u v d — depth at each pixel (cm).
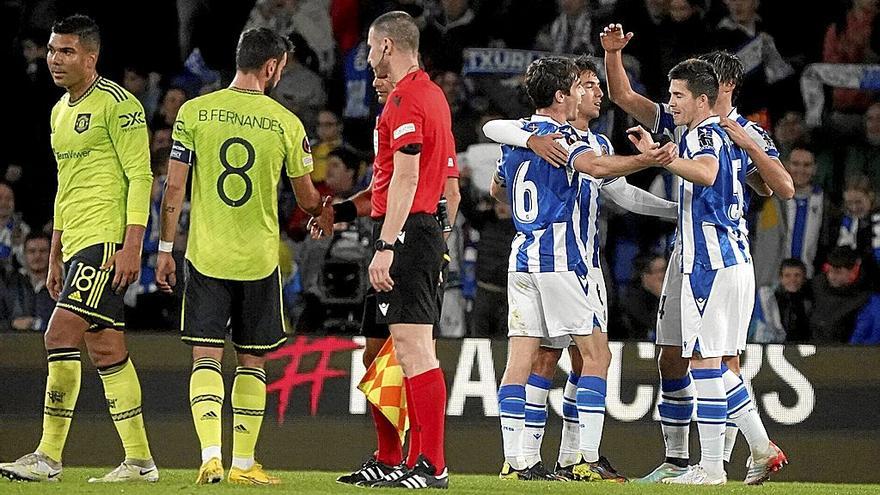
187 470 2639
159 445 2762
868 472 2755
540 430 2428
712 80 2247
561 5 4106
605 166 2088
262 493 1802
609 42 2458
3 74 4006
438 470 1941
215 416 1970
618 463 2758
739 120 2412
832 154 3972
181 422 2769
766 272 3722
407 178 1889
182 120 2000
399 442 2142
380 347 2166
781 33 4128
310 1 4134
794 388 2778
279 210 3678
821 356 2786
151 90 4116
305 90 4059
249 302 2025
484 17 4119
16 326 3566
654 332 3491
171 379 2783
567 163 2202
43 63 4022
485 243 3516
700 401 2272
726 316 2255
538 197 2280
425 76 1978
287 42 2114
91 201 2045
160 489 1855
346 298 3528
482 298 3503
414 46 1977
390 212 1889
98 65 4147
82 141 2044
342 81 4084
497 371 2808
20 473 2006
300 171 2061
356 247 3547
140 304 3534
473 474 2748
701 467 2298
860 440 2761
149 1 4150
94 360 2119
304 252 3628
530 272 2286
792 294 3572
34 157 3944
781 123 3959
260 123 2006
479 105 4016
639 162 2055
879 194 3931
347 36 4109
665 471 2450
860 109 4034
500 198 2445
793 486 2403
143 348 2786
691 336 2252
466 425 2783
